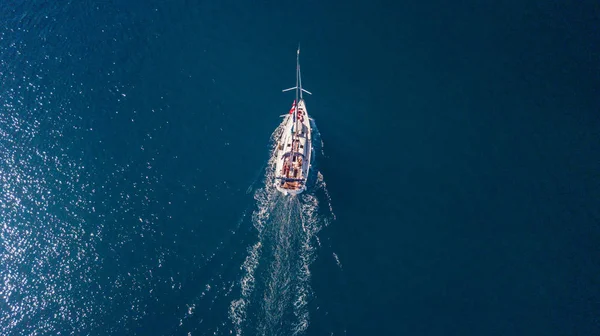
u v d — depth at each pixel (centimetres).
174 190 9344
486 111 10425
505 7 11681
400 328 8225
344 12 11556
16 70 10438
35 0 11256
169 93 10350
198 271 8531
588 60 10912
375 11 11606
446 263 8844
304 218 9088
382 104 10450
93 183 9362
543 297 8525
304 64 10825
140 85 10419
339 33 11269
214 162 9638
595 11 11512
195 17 11281
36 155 9581
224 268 8562
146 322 8144
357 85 10644
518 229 9181
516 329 8250
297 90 10488
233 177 9481
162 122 10019
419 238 9081
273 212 9100
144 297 8338
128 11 11231
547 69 10856
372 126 10212
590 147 9981
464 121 10319
